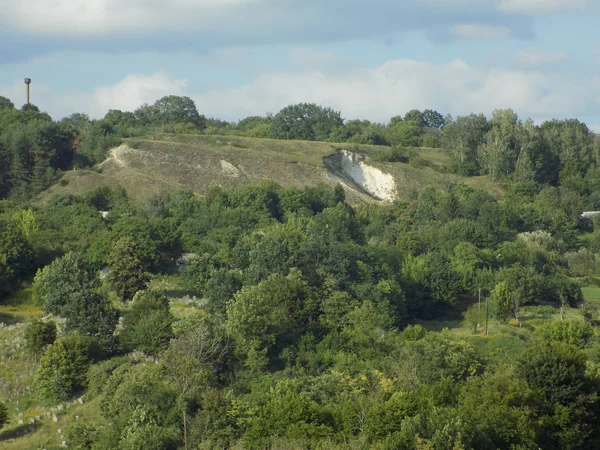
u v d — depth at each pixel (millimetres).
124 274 94438
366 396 65250
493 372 72812
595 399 64500
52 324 81000
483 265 118062
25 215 121125
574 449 62562
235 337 76500
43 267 103938
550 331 89438
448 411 58844
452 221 135250
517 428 59375
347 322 86062
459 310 106875
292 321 84938
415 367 71625
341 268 99562
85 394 72250
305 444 55438
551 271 123438
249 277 95688
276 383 68250
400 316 97500
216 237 119812
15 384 75625
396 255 115688
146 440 57594
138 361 76500
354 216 145125
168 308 85250
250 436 59219
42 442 65188
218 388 69125
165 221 118938
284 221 143625
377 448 55344
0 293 97125
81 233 117562
